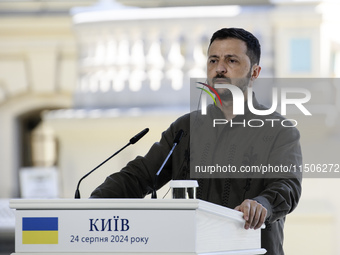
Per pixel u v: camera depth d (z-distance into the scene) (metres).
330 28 11.62
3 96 14.11
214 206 2.90
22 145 14.65
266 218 3.30
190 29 11.80
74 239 2.83
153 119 11.33
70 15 13.66
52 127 11.73
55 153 15.38
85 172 11.68
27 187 11.55
